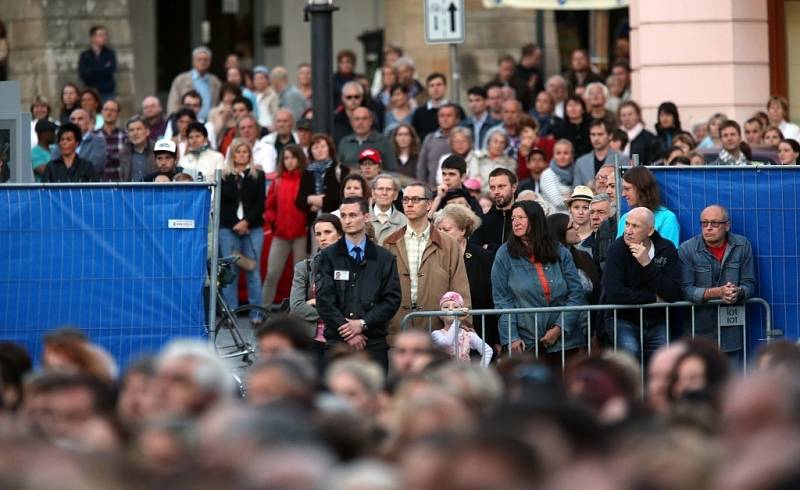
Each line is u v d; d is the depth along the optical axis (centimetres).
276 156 3947
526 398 1274
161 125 4212
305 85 4834
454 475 970
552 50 5669
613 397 1522
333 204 3588
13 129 2866
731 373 1669
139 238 2442
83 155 3909
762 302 2509
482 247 2755
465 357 2462
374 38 5838
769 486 950
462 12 3809
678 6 4250
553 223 2714
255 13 6109
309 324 2580
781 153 3509
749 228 2530
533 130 3844
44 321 2431
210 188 2450
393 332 2548
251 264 3591
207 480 978
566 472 993
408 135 3888
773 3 4253
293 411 1266
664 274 2469
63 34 5353
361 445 1260
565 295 2536
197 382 1462
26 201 2425
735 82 4234
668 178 2542
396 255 2577
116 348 2442
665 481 1006
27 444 1068
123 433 1365
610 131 3656
